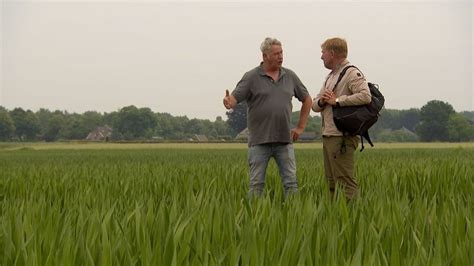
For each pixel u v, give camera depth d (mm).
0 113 183125
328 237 3656
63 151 61375
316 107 7570
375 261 3207
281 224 4336
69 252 3275
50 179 10680
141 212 4770
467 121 128875
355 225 4082
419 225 4254
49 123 185000
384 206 5016
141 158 31172
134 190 8227
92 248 3600
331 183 7711
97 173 13078
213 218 4422
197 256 3178
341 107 7227
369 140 7449
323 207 5047
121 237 3746
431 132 129250
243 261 3238
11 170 16531
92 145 89188
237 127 137000
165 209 4535
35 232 3842
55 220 4449
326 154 7633
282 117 8250
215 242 3859
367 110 7172
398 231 3893
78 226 4258
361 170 11852
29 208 5113
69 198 7297
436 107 129375
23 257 3387
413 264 3115
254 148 8367
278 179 9812
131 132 159500
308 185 8375
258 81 8281
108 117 184000
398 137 156750
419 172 10398
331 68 7551
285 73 8406
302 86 8586
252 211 5016
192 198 5754
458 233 3873
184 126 174375
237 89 8305
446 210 4828
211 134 176250
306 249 3277
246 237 3615
